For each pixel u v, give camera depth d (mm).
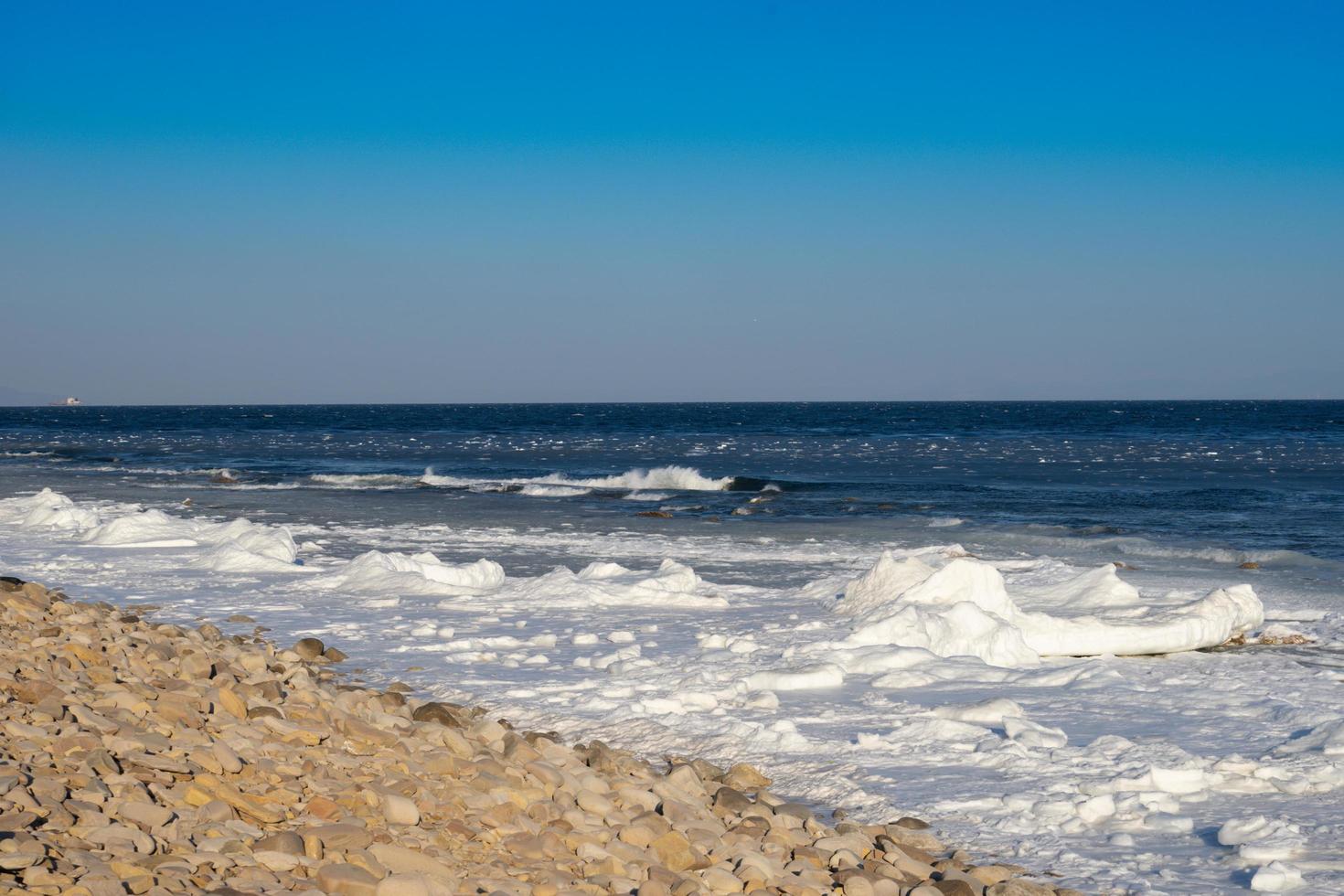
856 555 20047
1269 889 5430
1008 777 7277
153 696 7273
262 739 6789
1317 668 10797
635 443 75188
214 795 5617
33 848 4520
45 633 8961
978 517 28094
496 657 10961
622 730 8578
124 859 4656
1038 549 21312
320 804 5711
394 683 9797
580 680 10000
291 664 10047
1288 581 17203
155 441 82562
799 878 5438
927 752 7840
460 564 17375
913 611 11406
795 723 8688
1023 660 11016
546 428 111625
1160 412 155125
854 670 10438
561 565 18625
